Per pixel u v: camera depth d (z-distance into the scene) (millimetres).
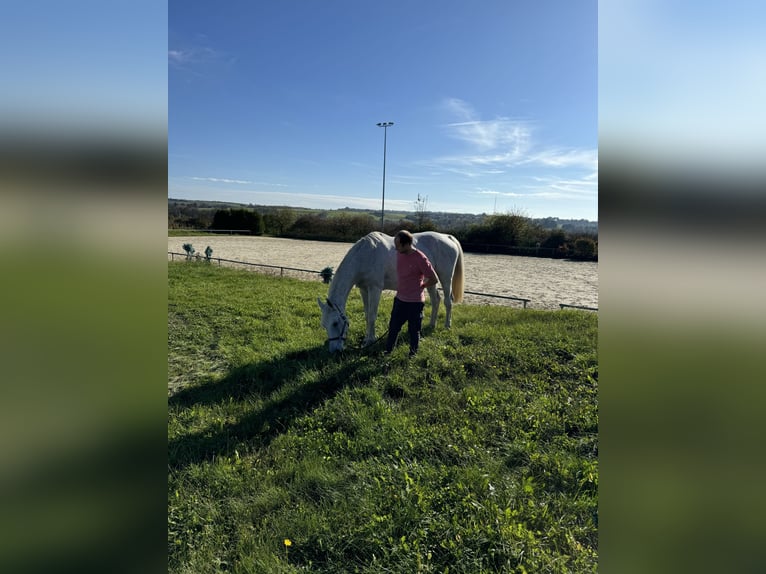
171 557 2135
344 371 4480
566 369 4496
